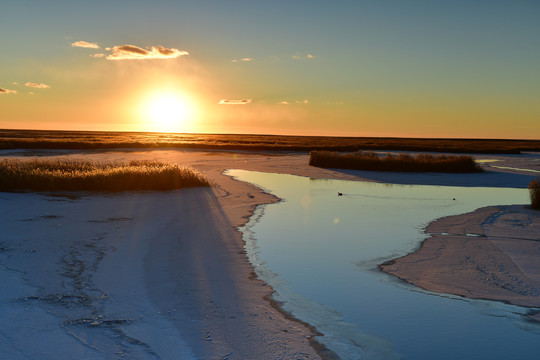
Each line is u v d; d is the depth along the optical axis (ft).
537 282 28.35
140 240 36.76
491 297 25.82
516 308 24.23
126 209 50.49
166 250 34.09
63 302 22.76
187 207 53.57
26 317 20.70
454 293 26.43
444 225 46.37
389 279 28.86
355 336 20.53
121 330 19.88
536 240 39.50
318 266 31.45
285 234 41.42
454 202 63.72
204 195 63.82
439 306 24.38
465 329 21.56
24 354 17.31
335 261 32.78
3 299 22.72
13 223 40.52
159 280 26.99
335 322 22.00
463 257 33.96
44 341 18.47
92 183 64.03
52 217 44.06
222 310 22.82
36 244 33.78
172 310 22.45
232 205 56.70
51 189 61.87
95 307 22.34
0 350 17.52
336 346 19.44
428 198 67.87
